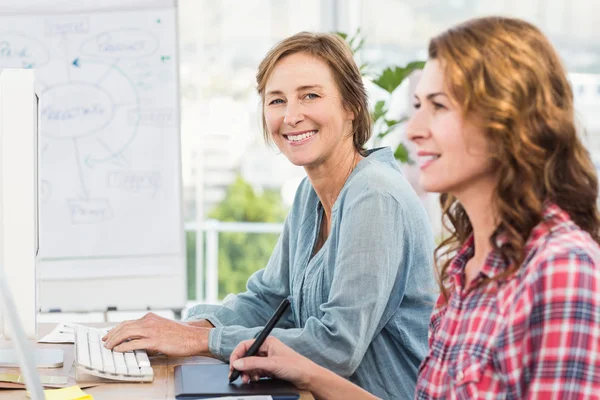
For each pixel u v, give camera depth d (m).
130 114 2.89
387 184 1.52
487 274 0.95
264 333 1.38
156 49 2.90
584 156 0.91
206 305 1.77
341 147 1.63
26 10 2.88
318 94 1.59
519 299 0.87
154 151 2.89
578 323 0.81
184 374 1.37
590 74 3.71
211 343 1.48
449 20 3.83
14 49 2.88
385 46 3.87
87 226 2.87
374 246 1.46
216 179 4.03
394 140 3.63
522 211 0.89
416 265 1.54
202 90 3.90
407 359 1.55
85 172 2.88
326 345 1.42
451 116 0.92
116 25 2.90
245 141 4.00
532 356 0.85
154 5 2.90
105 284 2.87
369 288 1.44
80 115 2.88
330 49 1.61
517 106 0.89
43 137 2.87
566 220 0.89
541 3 3.74
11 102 1.34
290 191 4.09
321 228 1.68
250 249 4.27
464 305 0.98
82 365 1.33
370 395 1.29
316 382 1.29
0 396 1.25
